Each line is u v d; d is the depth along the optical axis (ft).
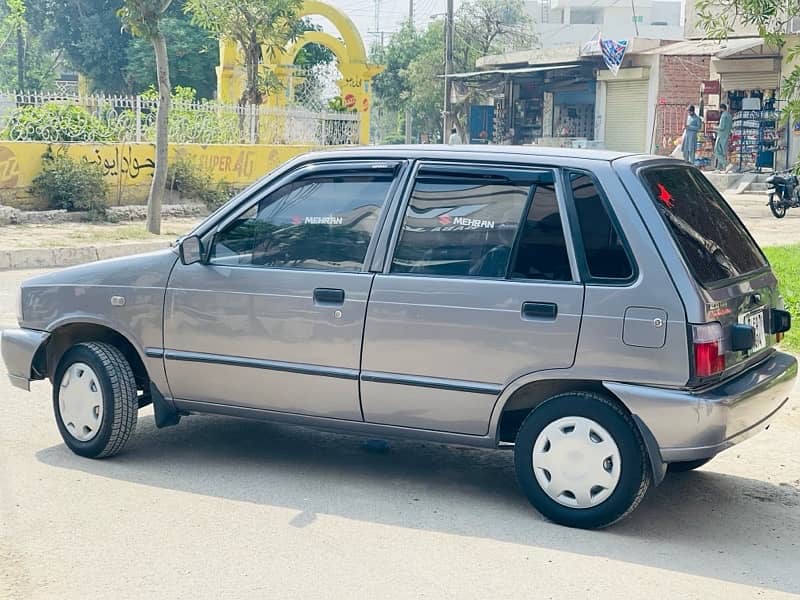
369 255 18.11
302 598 13.83
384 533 16.38
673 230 16.55
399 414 17.81
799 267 44.91
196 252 19.21
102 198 66.59
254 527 16.49
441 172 18.03
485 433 17.34
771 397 17.58
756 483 19.80
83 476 18.90
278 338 18.49
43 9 162.81
